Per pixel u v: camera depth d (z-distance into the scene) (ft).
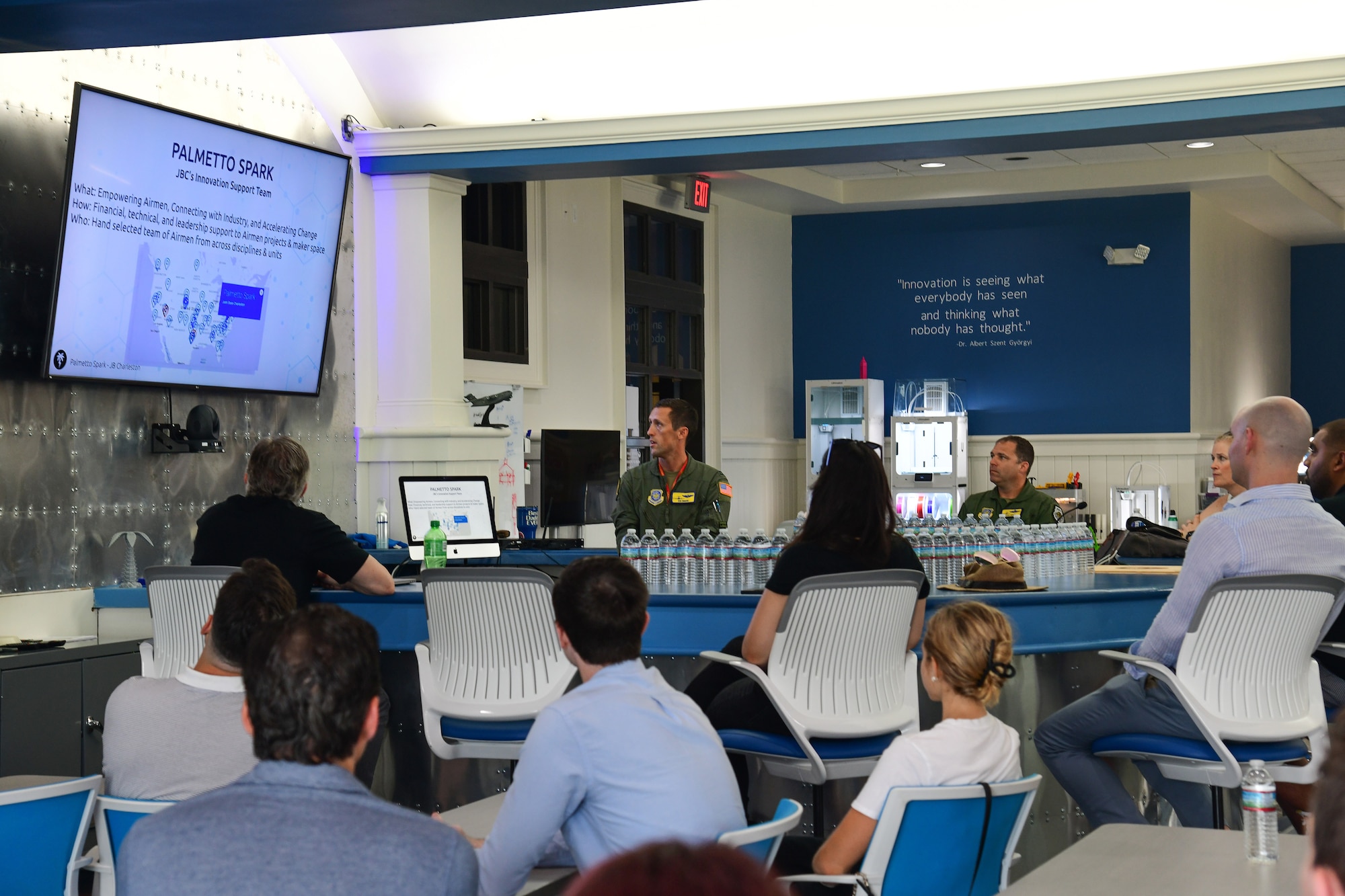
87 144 14.76
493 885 6.95
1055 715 11.68
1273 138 28.63
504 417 23.02
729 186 30.73
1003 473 18.71
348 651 5.13
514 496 23.00
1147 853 6.61
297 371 18.44
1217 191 31.99
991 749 7.93
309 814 4.72
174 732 7.82
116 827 7.66
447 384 20.43
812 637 10.55
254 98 18.13
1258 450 11.07
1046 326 32.94
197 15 12.44
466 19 12.75
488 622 11.34
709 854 2.25
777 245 34.40
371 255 20.22
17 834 7.45
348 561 13.15
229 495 17.67
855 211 34.22
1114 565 16.69
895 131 17.74
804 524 11.05
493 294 24.30
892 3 17.40
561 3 12.51
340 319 19.79
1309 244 41.29
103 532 15.66
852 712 10.72
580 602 7.29
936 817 7.23
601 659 7.29
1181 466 31.55
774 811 12.75
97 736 14.06
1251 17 16.34
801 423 35.09
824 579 10.34
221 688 7.96
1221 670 10.66
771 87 18.52
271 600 8.00
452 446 19.89
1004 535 14.52
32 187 14.70
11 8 12.23
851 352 34.50
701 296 30.81
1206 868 6.30
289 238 17.98
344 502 19.86
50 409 14.98
